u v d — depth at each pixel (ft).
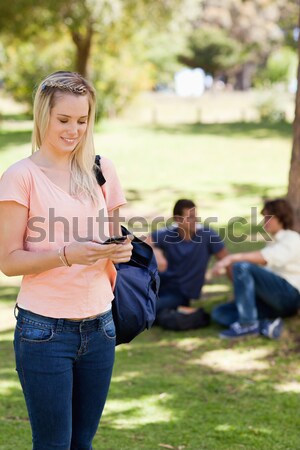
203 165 73.26
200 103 195.72
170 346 22.75
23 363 10.53
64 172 10.76
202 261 25.86
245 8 217.36
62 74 10.59
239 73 273.33
